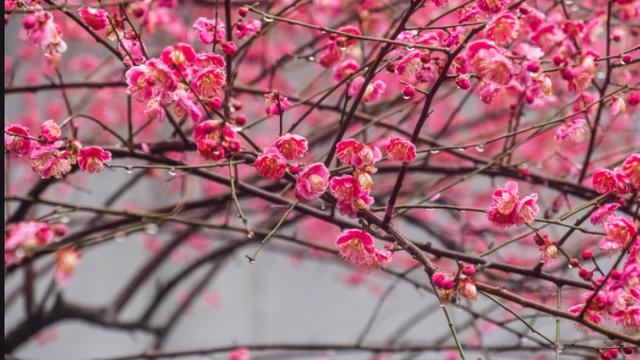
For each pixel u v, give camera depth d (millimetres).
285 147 1821
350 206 1826
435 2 1869
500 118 2729
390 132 2416
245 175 3160
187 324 4496
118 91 2855
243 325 4625
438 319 4410
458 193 2959
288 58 2229
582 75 1828
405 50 1902
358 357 3934
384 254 1830
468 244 2695
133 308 4141
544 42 1831
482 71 1783
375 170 1823
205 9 2713
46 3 1947
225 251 2635
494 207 1845
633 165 1851
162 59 1808
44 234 1969
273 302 4688
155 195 3912
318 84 2867
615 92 1906
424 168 2178
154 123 3082
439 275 1805
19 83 3268
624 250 1805
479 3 1845
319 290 4691
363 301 4605
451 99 3004
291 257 3977
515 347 2275
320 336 4594
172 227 3176
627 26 2105
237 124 1866
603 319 1874
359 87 1946
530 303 1837
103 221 2465
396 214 1903
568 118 1935
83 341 4422
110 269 4445
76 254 2104
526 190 2551
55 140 1851
